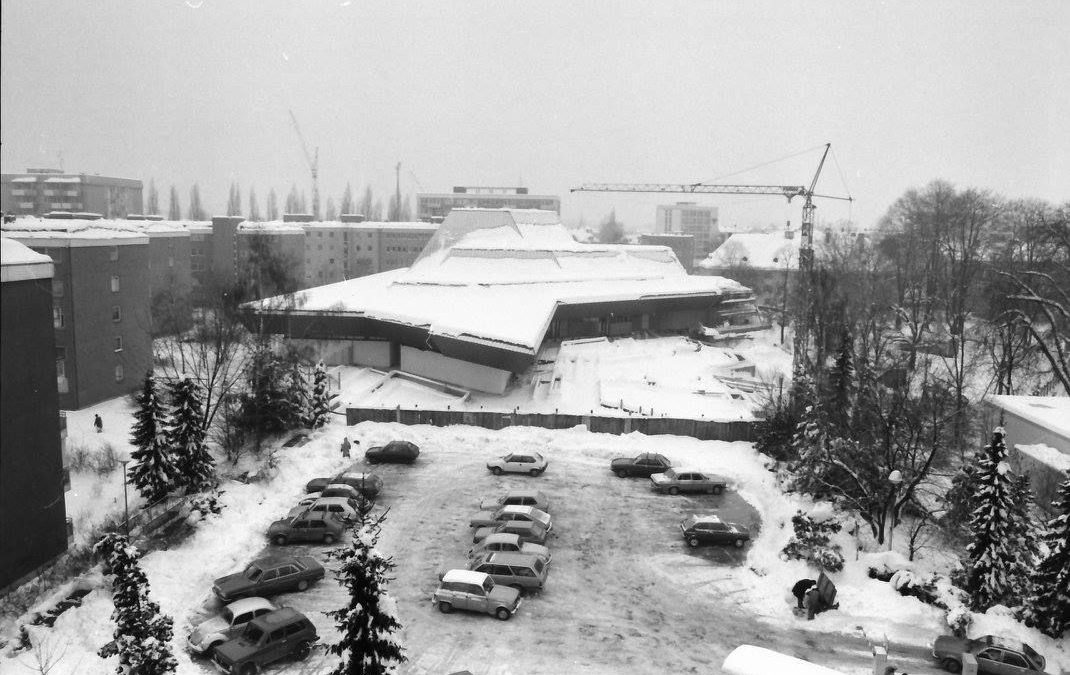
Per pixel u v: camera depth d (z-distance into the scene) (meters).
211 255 110.50
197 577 30.88
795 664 15.37
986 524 29.36
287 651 25.77
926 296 81.94
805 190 112.44
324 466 44.28
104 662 24.55
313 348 65.25
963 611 28.08
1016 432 43.12
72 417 54.28
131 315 61.22
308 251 131.00
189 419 39.12
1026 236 72.50
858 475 36.78
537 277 79.12
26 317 30.11
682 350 81.06
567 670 25.62
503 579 30.92
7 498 29.23
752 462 46.09
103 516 36.44
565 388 62.03
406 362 66.00
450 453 47.41
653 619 29.03
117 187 176.25
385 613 20.34
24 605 28.30
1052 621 27.34
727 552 34.78
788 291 120.25
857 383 52.09
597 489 42.12
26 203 165.62
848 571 32.19
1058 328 62.72
